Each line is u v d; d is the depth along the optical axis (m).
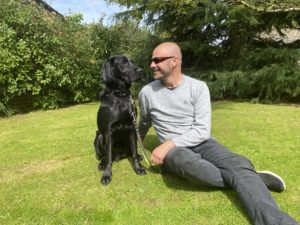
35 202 3.30
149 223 2.85
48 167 4.27
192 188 3.38
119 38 10.95
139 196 3.31
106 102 3.81
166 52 3.29
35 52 8.80
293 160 4.06
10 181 3.87
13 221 2.99
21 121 7.70
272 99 9.05
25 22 8.80
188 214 2.94
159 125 3.58
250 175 2.84
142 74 3.90
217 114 6.94
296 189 3.28
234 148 4.54
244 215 2.86
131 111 3.84
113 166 4.11
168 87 3.46
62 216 3.02
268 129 5.50
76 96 9.76
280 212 2.47
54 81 9.20
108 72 3.80
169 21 9.80
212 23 9.19
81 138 5.55
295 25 9.16
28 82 8.95
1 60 8.23
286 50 8.90
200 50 9.74
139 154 4.45
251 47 9.77
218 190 3.29
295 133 5.23
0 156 4.86
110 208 3.12
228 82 9.29
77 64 9.71
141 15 7.93
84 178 3.82
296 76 8.55
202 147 3.34
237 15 8.53
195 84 3.42
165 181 3.59
